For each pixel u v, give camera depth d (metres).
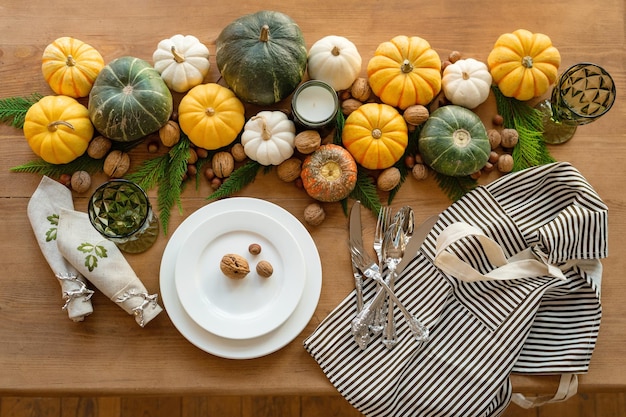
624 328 1.17
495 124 1.21
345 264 1.16
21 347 1.12
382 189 1.17
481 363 1.13
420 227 1.14
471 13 1.25
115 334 1.13
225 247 1.14
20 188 1.17
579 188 1.13
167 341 1.13
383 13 1.24
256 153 1.13
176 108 1.18
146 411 1.62
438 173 1.19
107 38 1.22
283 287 1.12
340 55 1.13
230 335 1.09
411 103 1.15
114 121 1.09
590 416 1.64
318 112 1.12
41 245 1.12
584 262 1.16
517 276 1.12
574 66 1.16
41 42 1.21
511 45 1.16
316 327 1.15
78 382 1.12
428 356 1.14
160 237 1.16
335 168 1.13
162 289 1.11
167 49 1.14
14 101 1.18
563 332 1.15
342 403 1.63
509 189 1.17
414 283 1.15
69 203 1.15
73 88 1.14
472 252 1.16
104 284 1.09
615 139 1.22
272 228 1.12
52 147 1.11
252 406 1.63
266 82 1.09
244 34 1.09
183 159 1.15
